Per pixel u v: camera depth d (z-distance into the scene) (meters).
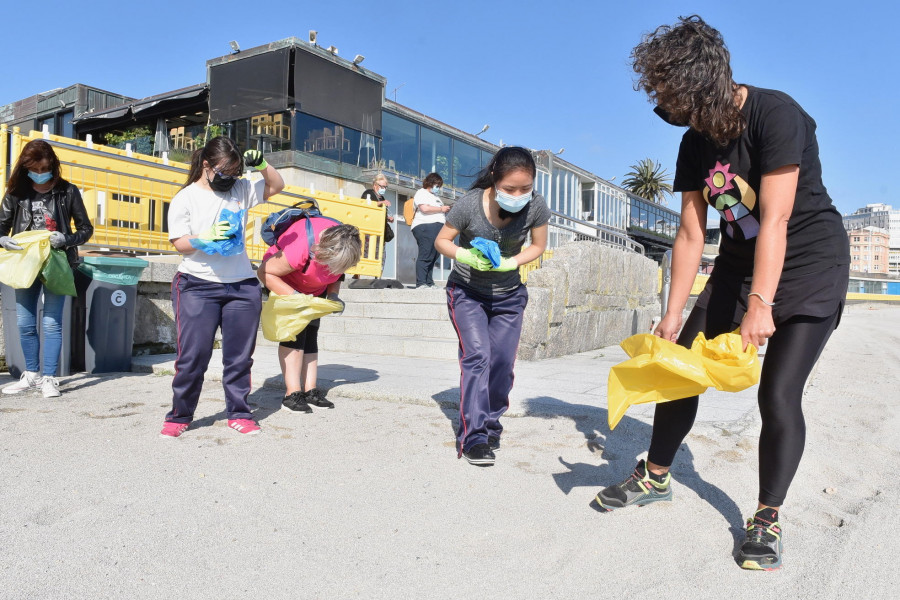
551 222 9.22
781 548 2.24
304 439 3.64
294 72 14.06
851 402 5.17
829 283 2.19
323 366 6.16
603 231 10.51
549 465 3.24
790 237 2.24
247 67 14.58
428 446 3.52
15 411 4.23
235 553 2.23
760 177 2.19
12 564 2.10
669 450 2.60
